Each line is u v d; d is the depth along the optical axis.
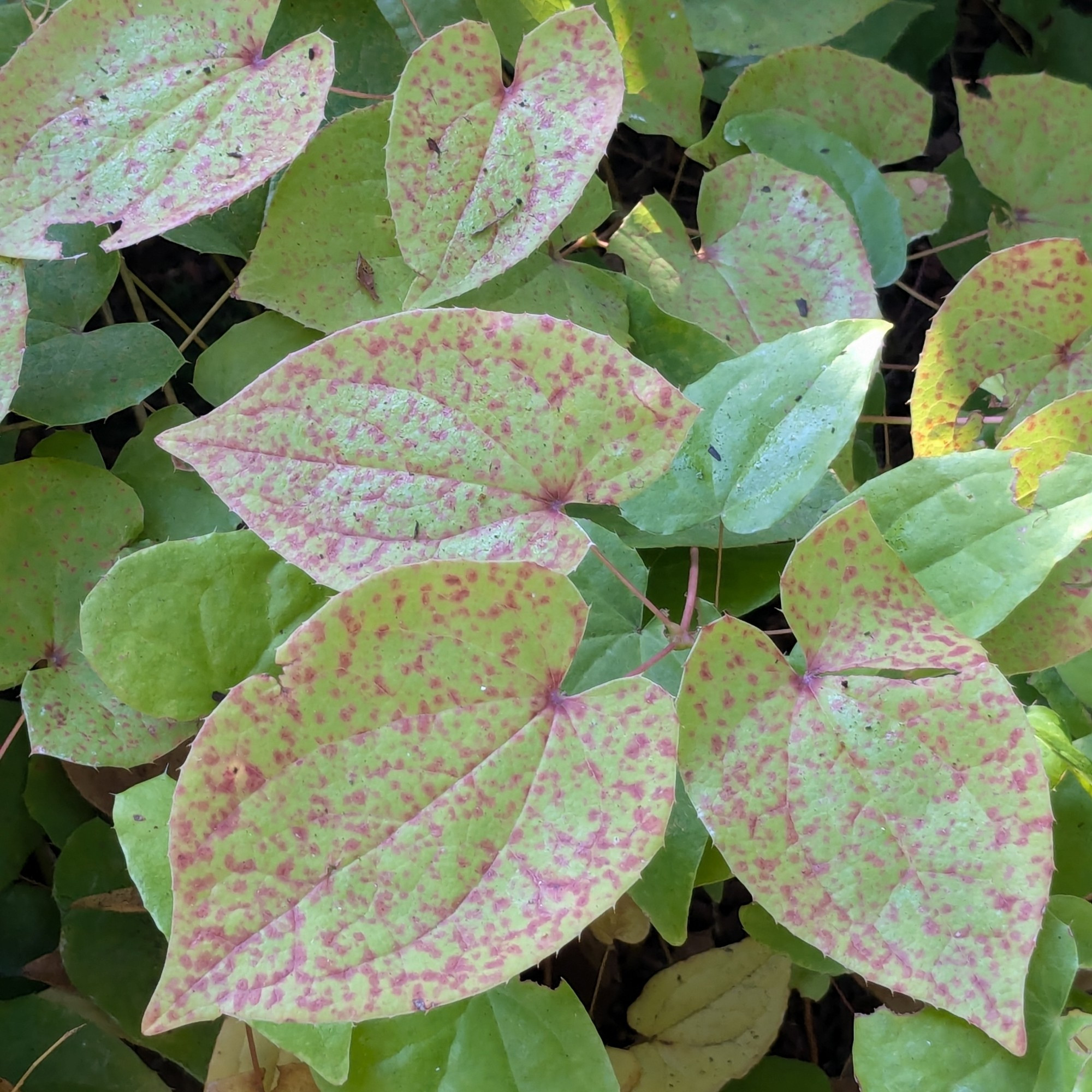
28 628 0.28
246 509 0.22
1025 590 0.24
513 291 0.30
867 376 0.25
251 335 0.30
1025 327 0.29
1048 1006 0.25
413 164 0.26
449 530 0.23
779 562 0.30
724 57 0.38
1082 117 0.35
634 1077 0.31
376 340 0.22
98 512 0.28
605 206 0.32
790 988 0.33
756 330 0.31
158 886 0.24
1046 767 0.28
